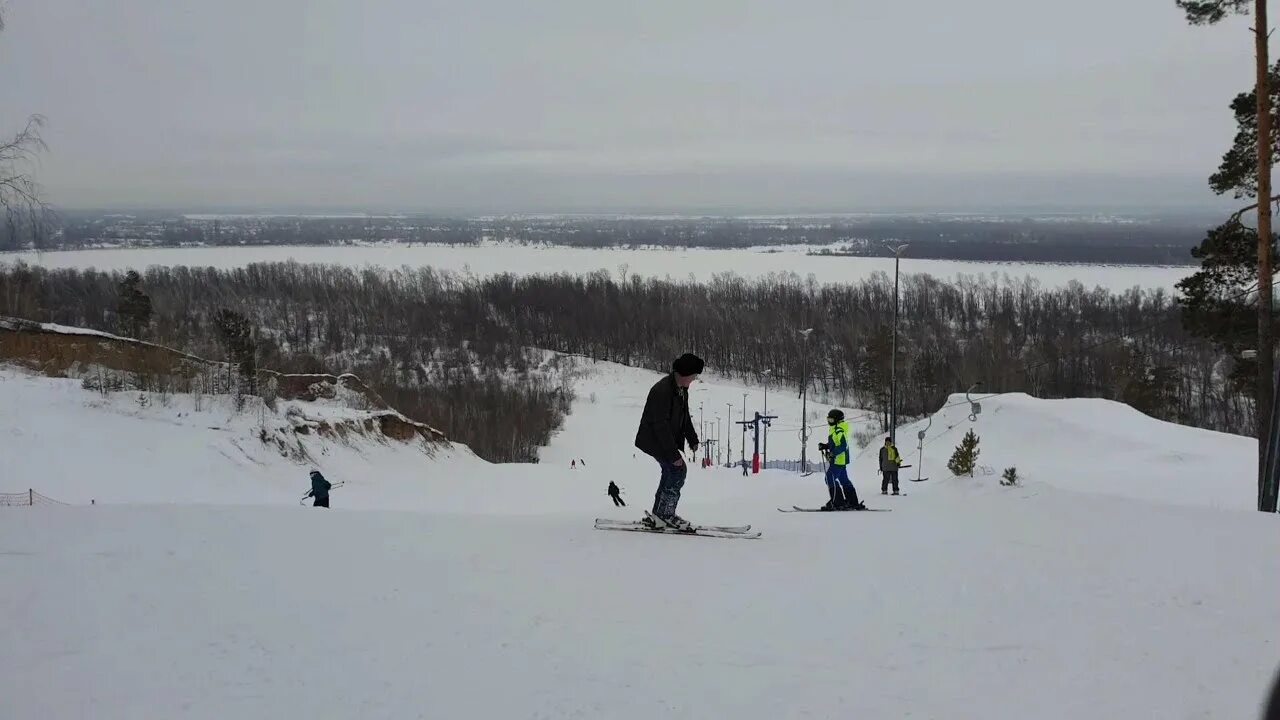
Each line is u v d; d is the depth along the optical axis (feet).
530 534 30.32
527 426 275.18
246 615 18.49
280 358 245.86
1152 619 19.30
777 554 27.76
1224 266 78.33
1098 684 15.20
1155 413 236.84
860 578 23.80
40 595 19.35
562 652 16.67
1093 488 86.94
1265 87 67.15
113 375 132.46
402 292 510.99
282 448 126.00
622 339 448.65
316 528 29.84
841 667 16.12
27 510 32.35
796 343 405.39
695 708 13.94
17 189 62.59
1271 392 68.39
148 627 17.44
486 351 401.90
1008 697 14.58
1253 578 22.63
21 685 14.15
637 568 24.57
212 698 13.88
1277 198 67.72
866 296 456.86
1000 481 51.16
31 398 117.50
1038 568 24.75
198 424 121.90
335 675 15.11
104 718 12.93
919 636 18.16
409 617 18.78
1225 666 16.05
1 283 153.69
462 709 13.73
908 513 40.81
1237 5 67.62
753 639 17.85
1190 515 32.58
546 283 508.94
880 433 237.66
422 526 31.45
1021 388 280.72
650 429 31.86
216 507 35.96
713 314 451.94
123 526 28.55
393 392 251.60
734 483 135.95
